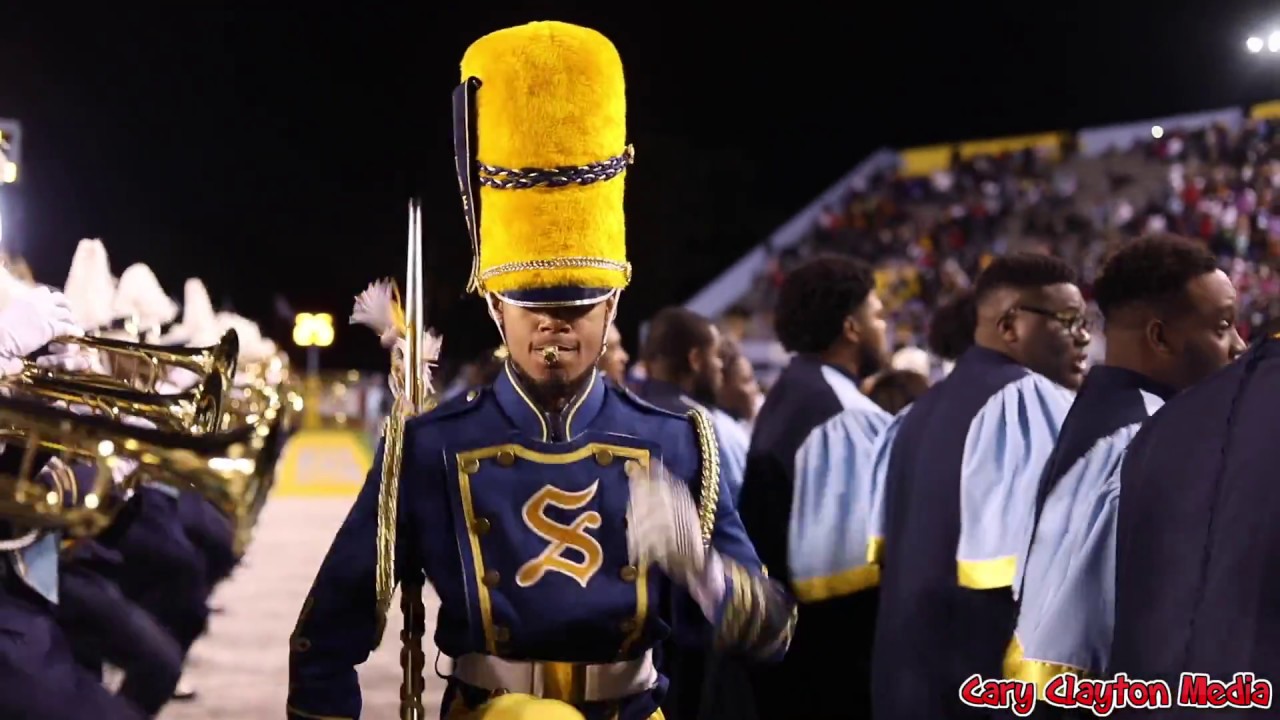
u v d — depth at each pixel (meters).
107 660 3.71
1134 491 2.09
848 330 3.54
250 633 6.34
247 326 6.32
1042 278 3.03
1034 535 2.61
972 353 3.10
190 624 4.54
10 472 2.60
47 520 2.30
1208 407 2.00
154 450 2.30
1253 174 19.22
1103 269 2.63
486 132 1.94
